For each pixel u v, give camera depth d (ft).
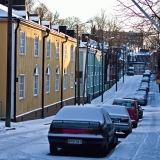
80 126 41.09
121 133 74.43
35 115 110.22
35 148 47.37
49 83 125.18
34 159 38.86
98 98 222.89
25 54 100.01
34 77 109.09
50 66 125.70
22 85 99.45
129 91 269.23
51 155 42.04
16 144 51.37
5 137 60.44
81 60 188.96
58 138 41.11
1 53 92.02
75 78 167.32
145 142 54.90
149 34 34.83
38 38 111.86
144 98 201.57
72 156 41.96
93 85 216.33
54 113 132.57
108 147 45.37
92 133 40.83
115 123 67.41
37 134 66.80
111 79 308.19
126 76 425.28
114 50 288.71
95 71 226.38
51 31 122.31
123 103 90.33
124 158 40.78
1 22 91.66
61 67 141.69
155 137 62.08
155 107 193.36
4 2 125.39
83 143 40.78
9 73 76.28
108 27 247.09
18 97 95.25
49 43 124.26
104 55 260.62
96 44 243.60
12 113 92.53
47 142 53.88
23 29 97.81
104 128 42.09
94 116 42.57
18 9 123.54
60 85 140.87
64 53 145.89
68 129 41.19
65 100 148.56
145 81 331.77
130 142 55.01
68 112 42.75
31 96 106.32
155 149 47.67
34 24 104.32
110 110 69.15
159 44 39.06
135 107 89.45
